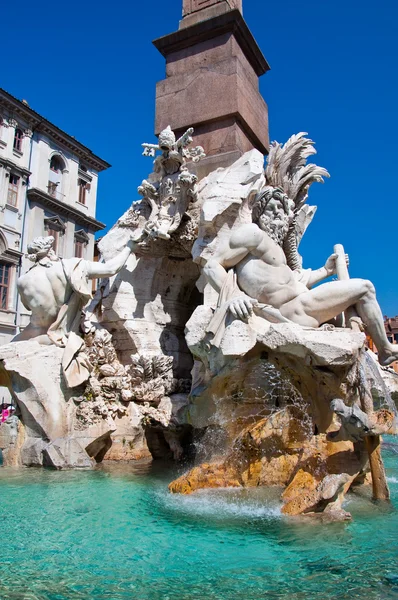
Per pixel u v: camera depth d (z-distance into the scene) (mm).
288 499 4777
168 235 7664
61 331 7555
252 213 6738
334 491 4480
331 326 5844
